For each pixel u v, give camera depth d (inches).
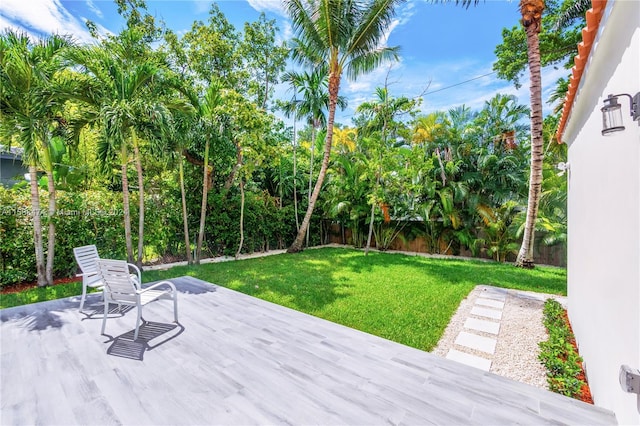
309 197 466.3
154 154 249.1
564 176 359.6
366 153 479.5
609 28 72.6
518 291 229.0
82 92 227.3
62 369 104.9
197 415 82.3
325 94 442.9
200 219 346.9
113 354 115.7
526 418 82.3
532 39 280.4
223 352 118.2
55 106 218.5
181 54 449.7
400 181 421.4
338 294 215.6
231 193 390.6
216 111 306.5
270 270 298.2
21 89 200.7
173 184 339.9
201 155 342.6
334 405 87.1
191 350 119.5
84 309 165.5
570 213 163.2
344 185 460.8
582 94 110.2
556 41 355.9
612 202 82.4
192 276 266.8
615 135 79.8
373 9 346.0
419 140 450.0
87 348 120.3
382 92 420.2
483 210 383.9
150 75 251.0
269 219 435.2
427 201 414.6
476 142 443.5
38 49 206.4
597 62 88.4
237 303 180.4
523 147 452.1
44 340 127.2
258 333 136.7
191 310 167.3
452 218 392.2
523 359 124.9
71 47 219.1
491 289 233.5
